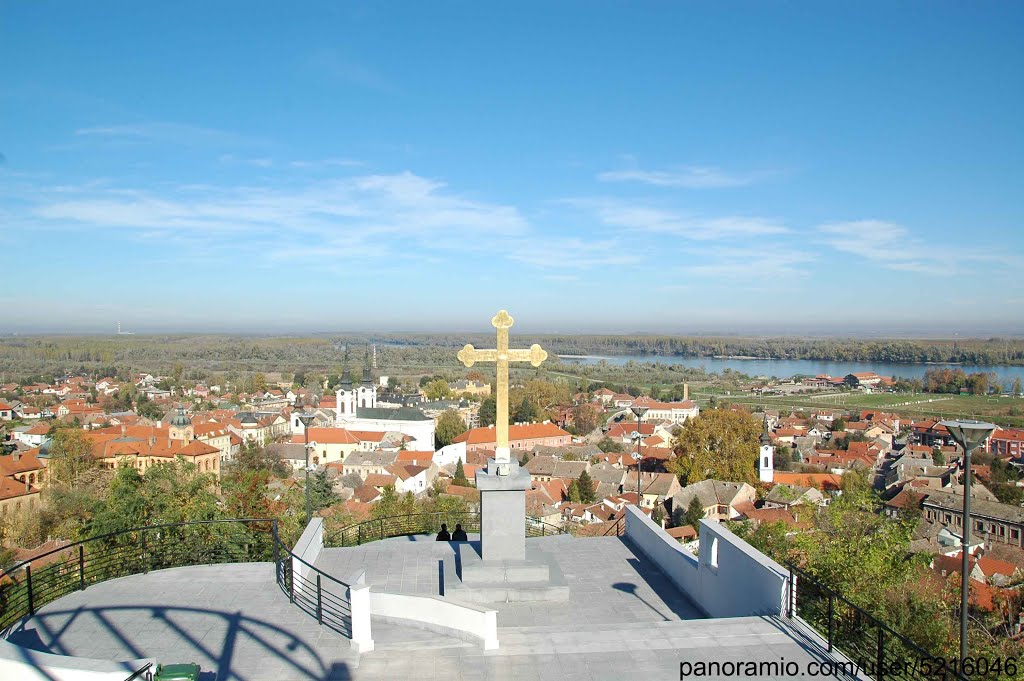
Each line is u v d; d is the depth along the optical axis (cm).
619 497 7575
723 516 6788
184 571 1420
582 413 14762
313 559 1566
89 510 3872
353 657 1048
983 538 5903
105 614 1204
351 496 7506
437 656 1052
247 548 2319
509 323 1508
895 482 8644
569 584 1505
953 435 1103
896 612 1561
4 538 4988
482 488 1417
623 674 1003
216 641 1102
